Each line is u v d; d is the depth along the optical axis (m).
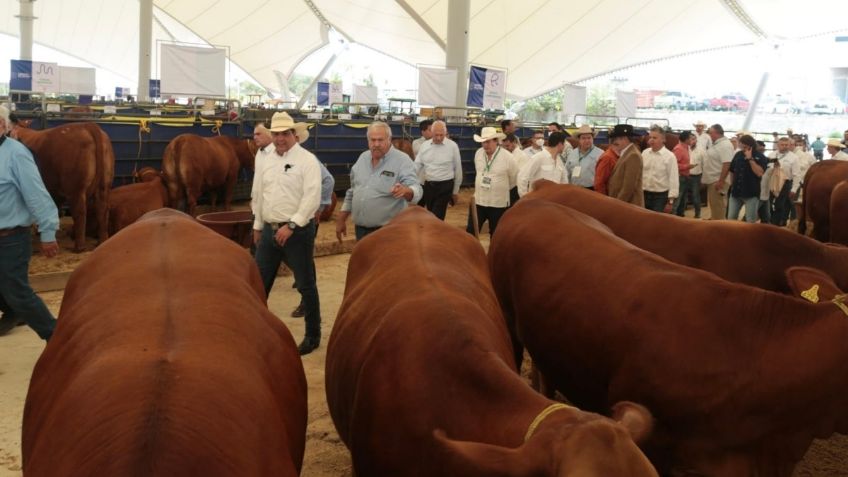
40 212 5.60
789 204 15.06
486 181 9.53
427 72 19.03
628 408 2.22
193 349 2.41
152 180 11.68
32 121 12.73
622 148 8.74
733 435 3.47
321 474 4.45
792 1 28.81
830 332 3.40
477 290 3.63
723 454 3.52
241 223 7.64
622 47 31.81
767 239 5.17
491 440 2.48
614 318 3.87
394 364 2.99
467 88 20.61
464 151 19.62
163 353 2.34
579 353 4.08
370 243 4.27
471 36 28.81
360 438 3.08
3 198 5.50
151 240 3.26
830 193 11.59
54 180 9.65
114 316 2.61
